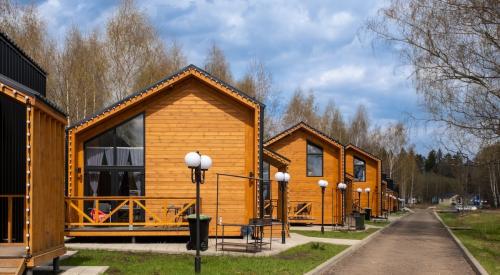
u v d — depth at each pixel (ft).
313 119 190.60
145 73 119.44
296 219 93.86
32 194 29.43
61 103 116.06
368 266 43.19
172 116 59.41
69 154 56.65
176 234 53.21
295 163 97.66
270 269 37.91
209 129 59.41
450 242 68.90
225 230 58.49
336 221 95.91
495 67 70.38
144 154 58.80
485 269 39.96
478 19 69.36
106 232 52.65
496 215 160.25
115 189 58.29
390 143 247.29
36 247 30.14
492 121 72.02
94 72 116.57
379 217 132.36
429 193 405.59
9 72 42.73
